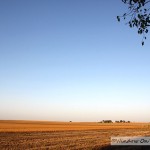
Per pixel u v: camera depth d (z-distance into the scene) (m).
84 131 55.50
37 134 42.06
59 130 54.59
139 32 8.25
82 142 33.12
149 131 59.09
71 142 32.56
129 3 8.12
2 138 33.66
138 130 62.91
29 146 26.92
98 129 64.75
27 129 52.81
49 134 43.31
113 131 57.81
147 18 8.08
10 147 25.61
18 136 37.06
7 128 54.00
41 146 27.38
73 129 61.16
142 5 7.99
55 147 27.22
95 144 31.31
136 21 8.17
